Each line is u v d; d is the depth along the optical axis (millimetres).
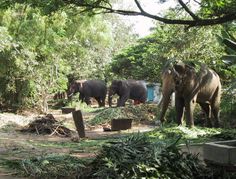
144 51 36969
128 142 7559
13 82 24281
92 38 28938
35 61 23734
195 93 14852
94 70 37094
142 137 7750
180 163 7148
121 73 39375
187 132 13320
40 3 7777
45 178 7590
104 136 15031
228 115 17969
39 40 24094
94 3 7898
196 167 7344
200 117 18625
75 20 26750
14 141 12820
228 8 8000
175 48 20719
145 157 6973
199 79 14969
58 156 8477
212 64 19703
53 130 15445
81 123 14336
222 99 18250
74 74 33375
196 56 20234
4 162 8773
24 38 23672
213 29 19625
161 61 22438
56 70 25312
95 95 32469
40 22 23672
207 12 8320
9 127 17141
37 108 25188
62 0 7734
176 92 14836
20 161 8414
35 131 15703
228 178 7008
